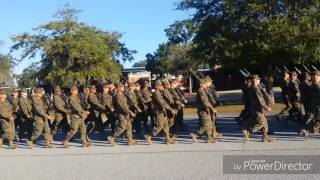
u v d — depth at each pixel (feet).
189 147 46.26
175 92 53.88
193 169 35.60
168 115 50.24
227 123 66.90
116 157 43.11
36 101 51.49
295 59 88.63
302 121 50.80
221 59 99.25
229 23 94.84
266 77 94.58
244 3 89.71
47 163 41.70
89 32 126.72
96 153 46.03
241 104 103.19
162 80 51.83
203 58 104.01
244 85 55.57
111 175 35.14
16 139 58.23
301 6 87.97
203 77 50.85
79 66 124.67
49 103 56.85
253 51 92.73
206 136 51.88
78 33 125.08
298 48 85.71
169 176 33.68
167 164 38.24
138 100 54.90
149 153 44.27
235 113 86.63
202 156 40.83
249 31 91.81
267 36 88.43
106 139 55.77
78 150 48.60
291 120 57.31
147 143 50.88
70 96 50.96
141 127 56.24
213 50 99.19
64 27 124.06
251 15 90.12
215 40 95.91
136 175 34.68
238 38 94.12
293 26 85.46
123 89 51.49
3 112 51.49
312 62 91.20
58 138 59.98
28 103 55.98
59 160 43.01
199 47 102.58
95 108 55.26
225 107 96.99
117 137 55.83
